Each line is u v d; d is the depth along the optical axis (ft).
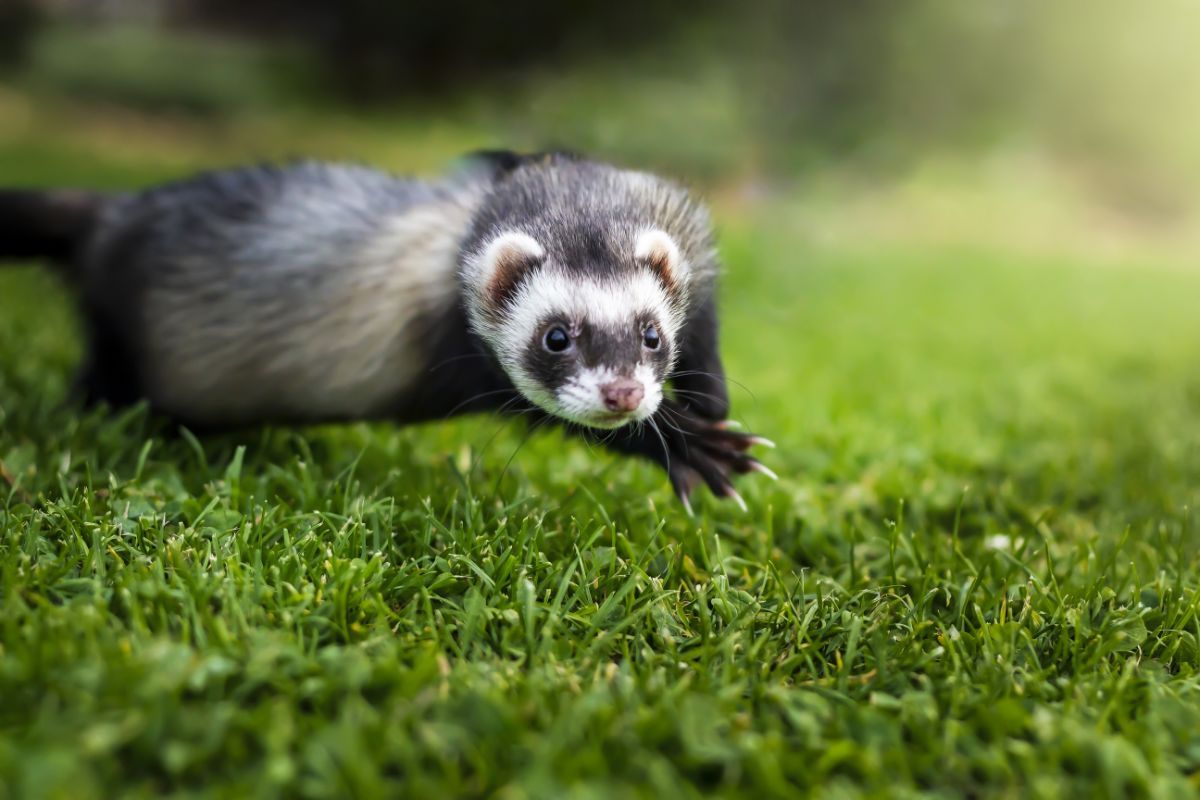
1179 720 1.85
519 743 1.77
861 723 1.82
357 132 8.32
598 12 9.31
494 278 2.14
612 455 2.40
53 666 1.79
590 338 2.11
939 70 9.20
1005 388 3.00
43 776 1.68
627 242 2.15
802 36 8.93
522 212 2.18
